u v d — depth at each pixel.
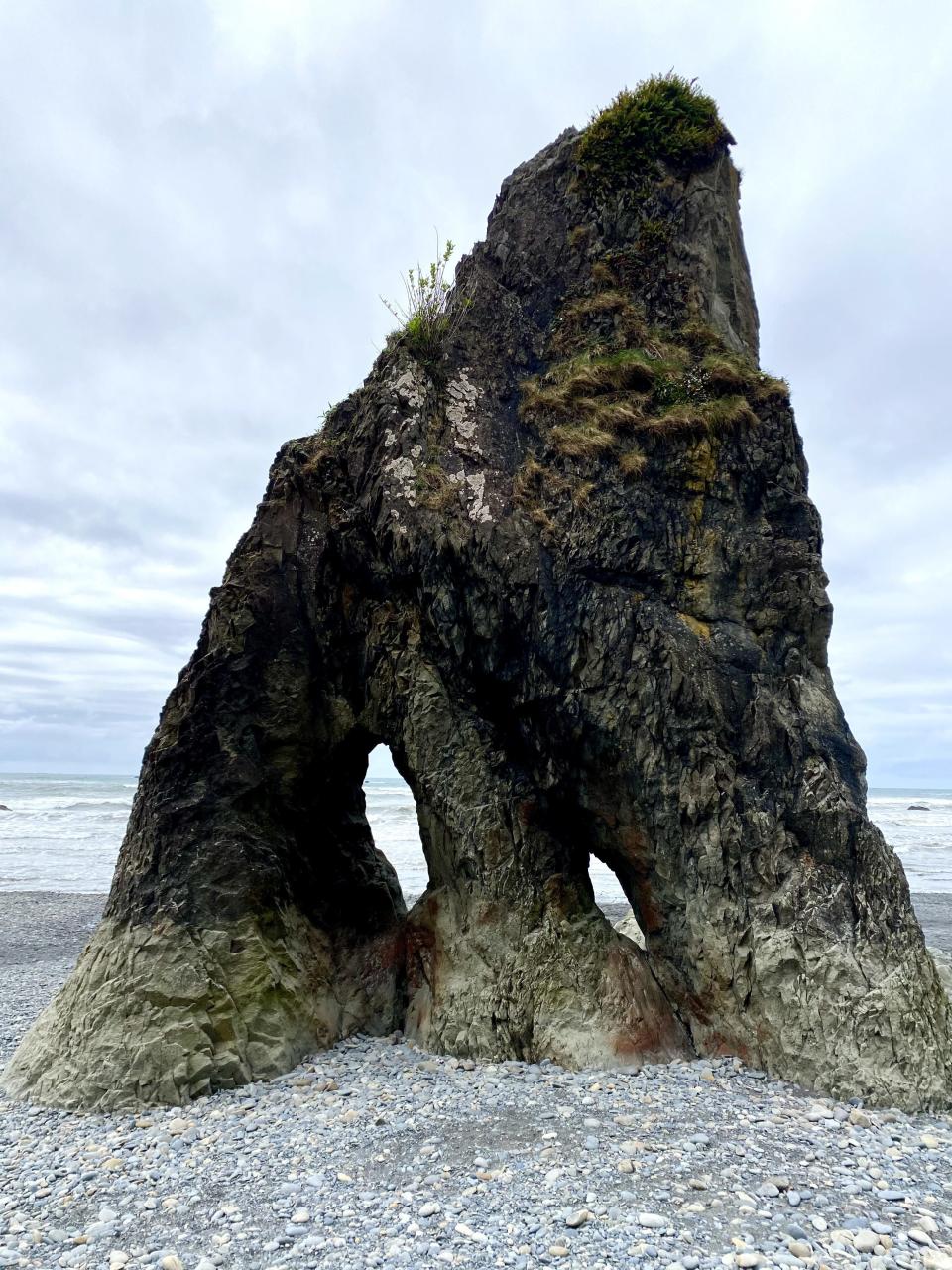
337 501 10.19
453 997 8.95
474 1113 7.24
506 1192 5.84
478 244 12.16
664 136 11.40
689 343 10.61
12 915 22.30
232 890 8.96
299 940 9.59
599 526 9.49
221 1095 8.02
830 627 9.55
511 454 10.27
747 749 8.87
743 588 9.52
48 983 14.98
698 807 8.68
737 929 8.39
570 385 10.26
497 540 9.32
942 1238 5.21
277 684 9.75
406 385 10.33
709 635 9.28
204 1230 5.58
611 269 11.11
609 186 11.35
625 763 8.91
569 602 9.24
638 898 9.23
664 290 10.97
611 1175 6.03
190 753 9.27
